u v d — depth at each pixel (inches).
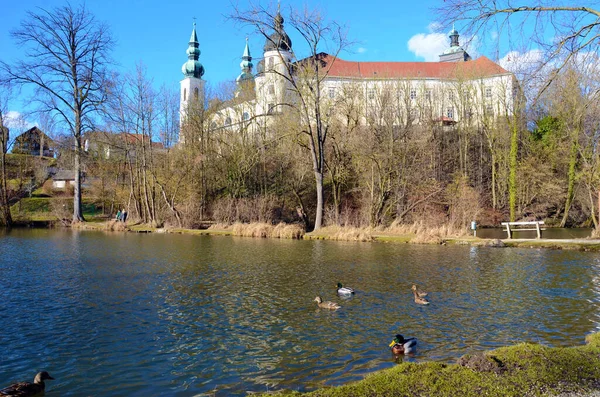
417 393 244.4
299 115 1496.1
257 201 1620.3
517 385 254.4
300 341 376.8
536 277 654.5
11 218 1704.0
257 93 1898.4
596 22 436.8
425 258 854.5
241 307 484.7
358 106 1577.3
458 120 2012.8
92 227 1611.7
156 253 924.0
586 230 1583.4
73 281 616.4
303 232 1320.1
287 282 618.8
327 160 1582.2
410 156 1518.2
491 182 1913.1
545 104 601.6
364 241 1181.7
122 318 442.3
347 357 339.9
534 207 1785.2
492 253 929.5
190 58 4264.3
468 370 274.2
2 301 505.0
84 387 291.3
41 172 2502.5
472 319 439.8
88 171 2176.4
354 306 490.3
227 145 1855.3
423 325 421.1
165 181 1817.2
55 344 368.8
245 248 1024.2
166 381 299.3
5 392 271.1
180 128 1899.6
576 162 1659.7
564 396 243.8
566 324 422.0
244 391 283.7
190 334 394.9
